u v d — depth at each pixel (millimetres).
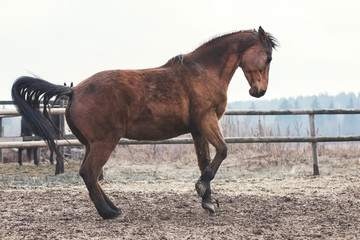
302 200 6934
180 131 5926
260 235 4812
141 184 9219
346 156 13453
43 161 15031
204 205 5930
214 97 5918
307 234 4840
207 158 6242
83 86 5613
